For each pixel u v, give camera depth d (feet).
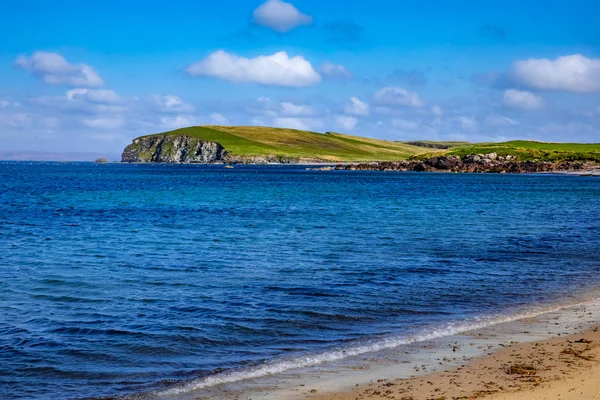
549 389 37.35
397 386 39.27
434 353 46.96
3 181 418.92
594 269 85.87
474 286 73.46
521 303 64.64
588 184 374.63
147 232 131.13
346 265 88.79
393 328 54.80
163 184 377.30
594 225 146.41
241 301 65.16
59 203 219.61
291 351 48.16
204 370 43.88
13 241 116.06
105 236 124.16
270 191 299.38
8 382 41.68
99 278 78.84
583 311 60.80
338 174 580.30
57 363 45.50
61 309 61.98
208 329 54.29
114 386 40.91
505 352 46.73
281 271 83.87
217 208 198.18
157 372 43.57
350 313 60.03
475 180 435.94
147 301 65.41
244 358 46.50
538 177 492.54
